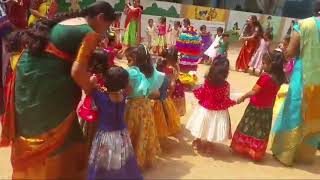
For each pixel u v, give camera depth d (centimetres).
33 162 185
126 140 190
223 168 230
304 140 245
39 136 184
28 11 379
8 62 229
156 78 228
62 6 714
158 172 218
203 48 639
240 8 1011
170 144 261
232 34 815
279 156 244
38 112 182
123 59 510
